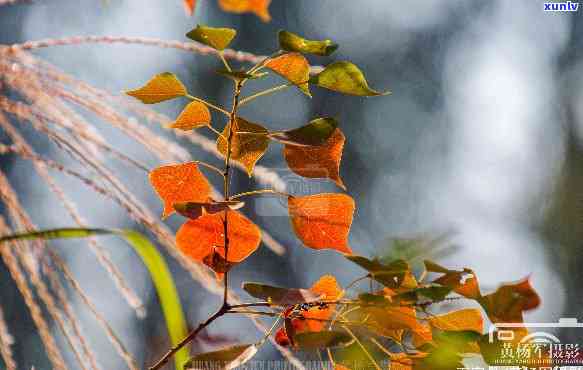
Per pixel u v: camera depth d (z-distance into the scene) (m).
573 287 5.14
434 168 6.84
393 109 7.04
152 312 5.29
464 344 1.38
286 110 6.46
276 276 5.35
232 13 6.86
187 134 1.54
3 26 6.32
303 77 1.38
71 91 1.55
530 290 1.39
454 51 7.57
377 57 7.41
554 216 5.50
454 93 7.36
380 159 6.70
